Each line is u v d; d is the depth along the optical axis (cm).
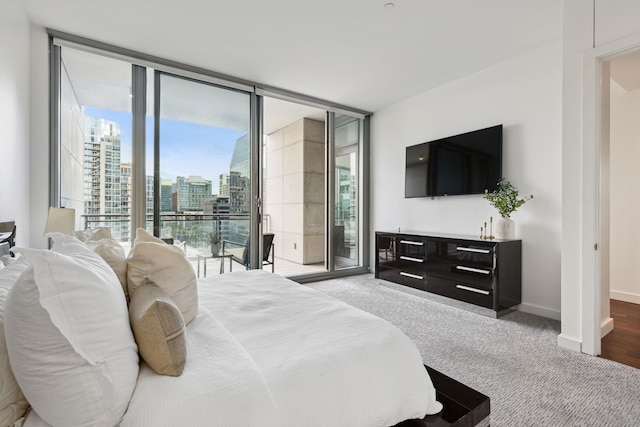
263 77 377
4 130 203
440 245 343
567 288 234
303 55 324
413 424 109
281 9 250
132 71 322
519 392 174
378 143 500
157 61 328
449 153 382
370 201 516
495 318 294
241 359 96
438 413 115
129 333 87
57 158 288
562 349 229
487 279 300
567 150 235
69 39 285
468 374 193
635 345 236
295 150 619
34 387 69
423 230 426
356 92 425
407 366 112
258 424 79
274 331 123
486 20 264
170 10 250
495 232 338
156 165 335
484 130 344
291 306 152
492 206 347
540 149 307
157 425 73
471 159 357
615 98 364
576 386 180
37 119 273
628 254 355
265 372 93
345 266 501
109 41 296
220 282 199
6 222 189
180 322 92
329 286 422
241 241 391
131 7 246
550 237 299
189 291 121
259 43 301
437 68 354
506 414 155
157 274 115
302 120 595
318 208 618
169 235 343
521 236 320
